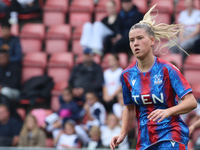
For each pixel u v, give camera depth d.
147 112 9.16
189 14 27.45
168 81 8.88
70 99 24.08
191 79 26.19
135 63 9.47
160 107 9.02
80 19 31.88
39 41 30.58
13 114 24.91
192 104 8.45
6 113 23.39
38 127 22.67
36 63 28.53
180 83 8.70
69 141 22.03
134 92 9.26
